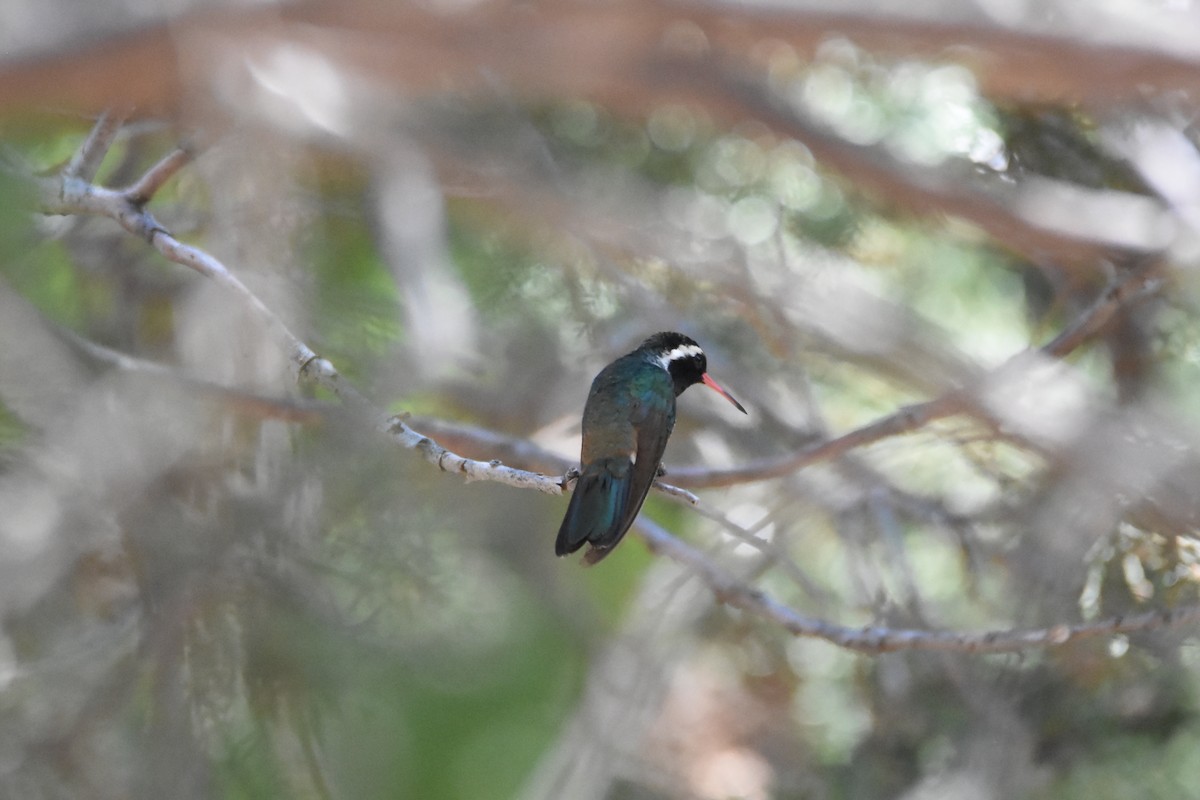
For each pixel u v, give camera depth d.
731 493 14.07
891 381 12.23
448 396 13.16
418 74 7.47
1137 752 11.41
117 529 8.27
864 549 12.62
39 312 7.59
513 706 13.57
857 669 12.45
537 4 6.95
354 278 12.27
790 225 12.89
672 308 12.84
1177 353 11.77
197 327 8.96
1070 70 7.65
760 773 13.59
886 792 12.33
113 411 7.88
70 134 10.66
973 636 9.42
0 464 8.25
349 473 8.66
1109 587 10.80
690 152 13.21
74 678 8.77
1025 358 9.90
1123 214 11.14
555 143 13.23
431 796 12.62
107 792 8.48
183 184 11.46
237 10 5.96
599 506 8.05
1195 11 7.67
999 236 11.30
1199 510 10.14
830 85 11.55
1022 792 11.34
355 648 8.66
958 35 7.34
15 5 5.19
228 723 8.45
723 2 7.08
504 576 13.98
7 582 8.44
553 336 13.42
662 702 14.07
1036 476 11.45
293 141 7.41
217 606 8.34
